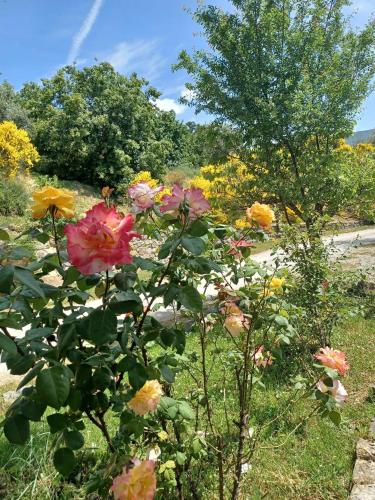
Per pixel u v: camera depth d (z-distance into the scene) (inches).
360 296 269.7
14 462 111.3
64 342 56.5
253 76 303.0
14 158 661.3
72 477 101.2
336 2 305.7
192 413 77.6
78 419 64.4
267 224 81.6
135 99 945.5
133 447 87.2
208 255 83.5
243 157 321.4
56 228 70.7
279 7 303.7
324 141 317.7
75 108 860.0
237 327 85.1
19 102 1119.6
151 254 319.9
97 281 63.3
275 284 98.4
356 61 307.9
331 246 237.9
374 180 285.6
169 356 77.8
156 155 969.5
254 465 118.0
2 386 195.9
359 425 140.9
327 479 115.2
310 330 179.3
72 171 874.8
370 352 202.2
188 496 101.3
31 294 60.7
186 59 314.8
